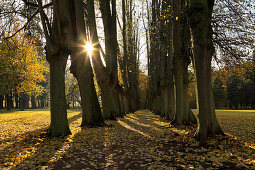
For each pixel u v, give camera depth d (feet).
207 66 21.45
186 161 14.48
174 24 35.32
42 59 108.99
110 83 48.91
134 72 108.88
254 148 17.61
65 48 25.89
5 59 80.43
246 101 168.04
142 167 13.79
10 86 102.89
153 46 80.07
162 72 68.64
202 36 19.92
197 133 20.58
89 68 36.24
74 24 33.53
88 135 26.96
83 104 36.78
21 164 14.01
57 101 25.39
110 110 49.34
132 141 23.76
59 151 18.04
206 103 20.26
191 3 20.17
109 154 17.61
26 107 184.96
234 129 33.09
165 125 39.55
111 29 49.62
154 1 59.31
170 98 51.55
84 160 15.70
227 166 13.03
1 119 55.42
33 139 23.02
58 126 25.18
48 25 26.94
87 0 42.55
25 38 38.40
